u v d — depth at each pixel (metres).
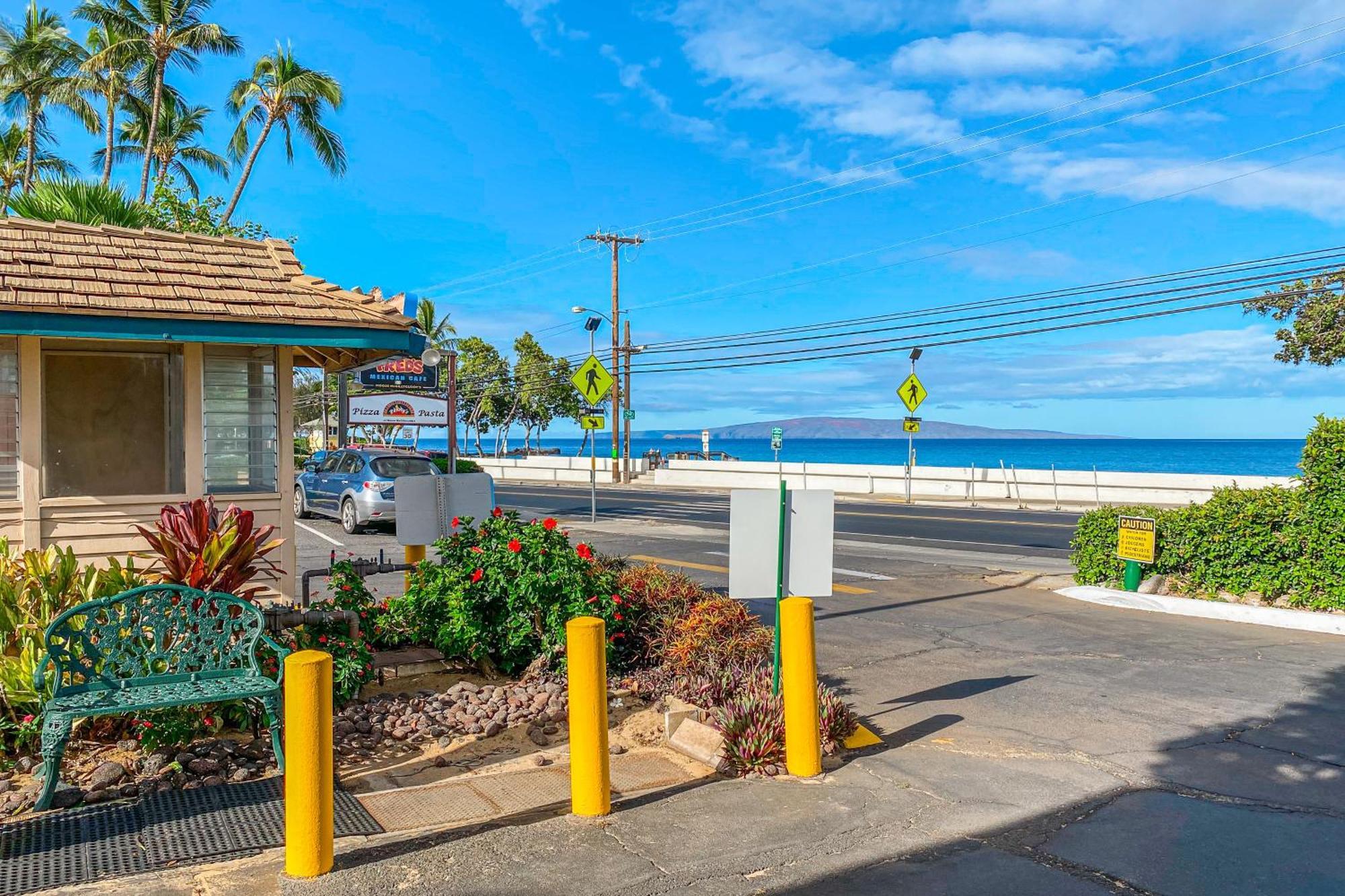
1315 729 5.96
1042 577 12.75
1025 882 3.75
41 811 4.26
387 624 7.18
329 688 3.74
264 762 4.91
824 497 5.77
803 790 4.82
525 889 3.60
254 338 6.47
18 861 3.75
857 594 11.30
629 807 4.52
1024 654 8.12
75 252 6.59
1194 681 7.20
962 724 6.08
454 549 7.12
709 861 3.89
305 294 7.00
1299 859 3.99
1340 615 9.21
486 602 6.74
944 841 4.17
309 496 20.61
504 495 31.98
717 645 6.91
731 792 4.77
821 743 5.36
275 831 4.10
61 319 5.84
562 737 5.61
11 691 4.79
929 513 24.45
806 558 5.75
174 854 3.84
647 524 20.56
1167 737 5.80
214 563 5.47
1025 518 22.91
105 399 6.62
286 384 7.07
